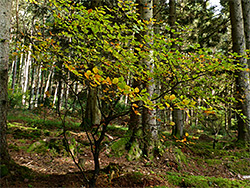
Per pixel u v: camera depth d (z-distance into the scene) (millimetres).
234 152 5902
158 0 8375
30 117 8711
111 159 4297
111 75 2428
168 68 2391
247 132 6340
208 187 3467
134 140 4621
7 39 2551
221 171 4902
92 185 2355
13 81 15586
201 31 9945
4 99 2482
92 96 6738
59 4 2225
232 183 3717
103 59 2258
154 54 2227
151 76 2311
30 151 3816
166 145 4961
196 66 2061
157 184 3191
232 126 12602
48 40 2555
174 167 4512
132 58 2135
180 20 10258
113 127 7770
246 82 6125
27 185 2297
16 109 10453
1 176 2234
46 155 3809
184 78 2135
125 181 3049
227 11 10352
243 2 7402
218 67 2039
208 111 2016
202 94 2561
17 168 2547
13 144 4035
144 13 4672
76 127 7023
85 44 2451
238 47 6418
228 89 5406
